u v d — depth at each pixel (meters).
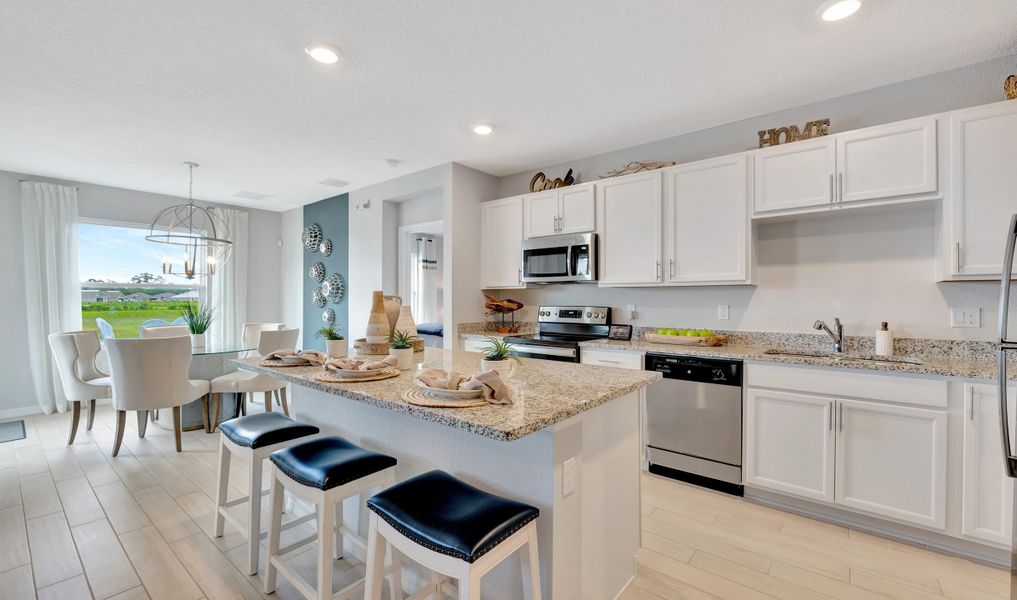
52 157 3.91
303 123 3.15
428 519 1.22
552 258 3.78
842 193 2.51
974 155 2.17
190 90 2.64
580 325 3.96
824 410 2.38
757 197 2.81
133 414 4.58
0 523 2.37
